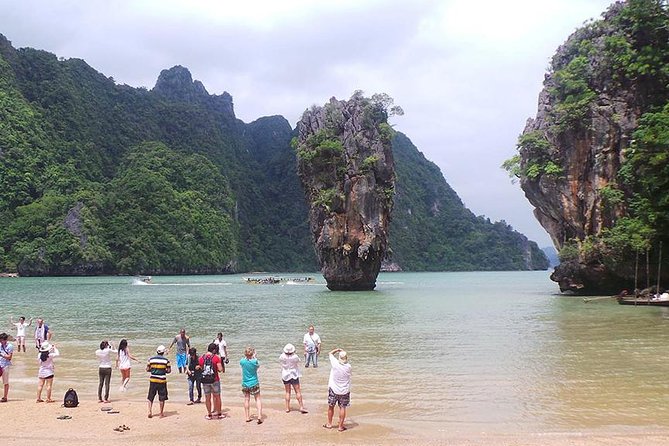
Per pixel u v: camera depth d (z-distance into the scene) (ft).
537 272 650.02
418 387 51.29
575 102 166.71
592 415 41.98
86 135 586.04
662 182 135.64
